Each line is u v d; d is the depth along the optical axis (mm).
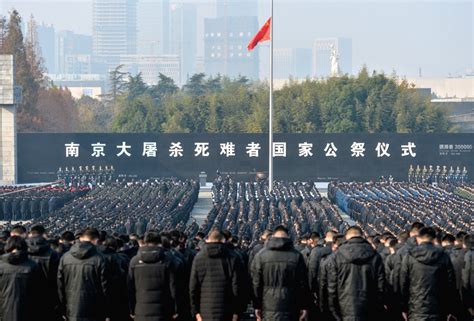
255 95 152375
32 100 152750
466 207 73875
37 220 59906
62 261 24234
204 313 24547
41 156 115875
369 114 143375
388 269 26906
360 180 117125
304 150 117188
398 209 70625
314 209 67688
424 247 24250
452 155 116062
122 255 27234
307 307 25344
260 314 25469
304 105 142125
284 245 24438
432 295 24156
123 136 116625
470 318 26391
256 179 112688
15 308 24031
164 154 117125
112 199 80750
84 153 116375
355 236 24250
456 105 184000
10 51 150875
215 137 117375
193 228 52594
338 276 24047
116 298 24578
